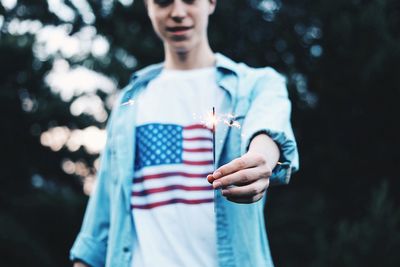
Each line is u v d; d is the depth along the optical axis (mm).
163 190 2238
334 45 8312
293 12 9234
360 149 8633
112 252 2252
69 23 9398
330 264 6668
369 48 8094
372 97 8320
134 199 2281
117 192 2324
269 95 2162
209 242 2145
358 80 8266
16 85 9414
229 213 2115
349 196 8664
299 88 8945
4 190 9648
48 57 9344
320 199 8211
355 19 8047
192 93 2369
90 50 9406
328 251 6789
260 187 1549
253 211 2123
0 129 9477
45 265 9062
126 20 9188
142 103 2428
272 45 9375
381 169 8555
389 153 8484
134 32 8914
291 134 1979
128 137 2361
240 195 1538
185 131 2305
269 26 9406
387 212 6664
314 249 7824
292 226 8211
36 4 9414
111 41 9352
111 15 9266
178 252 2145
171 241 2162
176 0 2398
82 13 9406
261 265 2137
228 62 2406
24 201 9281
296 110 8695
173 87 2412
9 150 9648
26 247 8922
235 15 9266
